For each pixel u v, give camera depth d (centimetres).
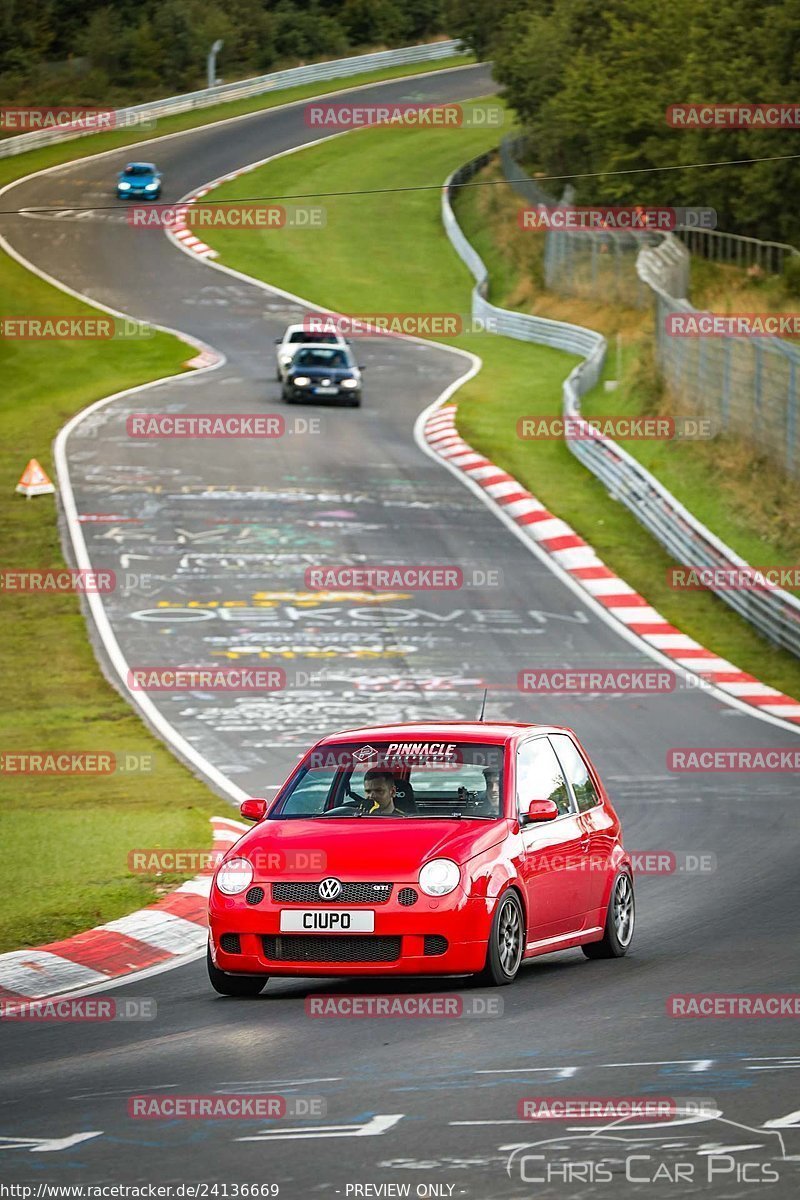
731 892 4516
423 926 3209
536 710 7850
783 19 19112
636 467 12269
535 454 14100
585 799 3828
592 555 11188
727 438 13362
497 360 18975
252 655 8788
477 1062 2614
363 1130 2202
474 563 10875
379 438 14550
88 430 14500
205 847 5084
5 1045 2969
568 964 3700
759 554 11188
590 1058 2628
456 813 3488
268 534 11338
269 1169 2033
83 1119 2316
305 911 3238
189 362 18088
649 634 9575
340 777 3603
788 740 7306
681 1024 2898
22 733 7381
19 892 4488
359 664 8669
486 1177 1972
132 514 11756
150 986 3506
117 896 4409
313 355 15988
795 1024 2888
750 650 9462
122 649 8894
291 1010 3164
